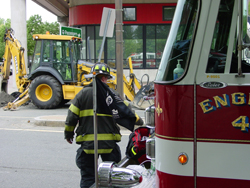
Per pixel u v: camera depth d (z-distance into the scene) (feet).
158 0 72.38
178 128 7.76
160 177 8.04
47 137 25.67
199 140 7.66
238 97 7.48
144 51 73.92
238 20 7.68
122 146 22.70
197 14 7.83
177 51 8.40
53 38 40.83
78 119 12.01
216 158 7.60
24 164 19.17
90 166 12.13
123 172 8.70
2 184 16.19
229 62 7.82
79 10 75.56
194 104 7.68
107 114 11.75
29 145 23.31
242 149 7.48
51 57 40.86
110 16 25.16
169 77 8.37
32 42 117.70
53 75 40.42
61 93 40.91
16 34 67.56
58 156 20.74
